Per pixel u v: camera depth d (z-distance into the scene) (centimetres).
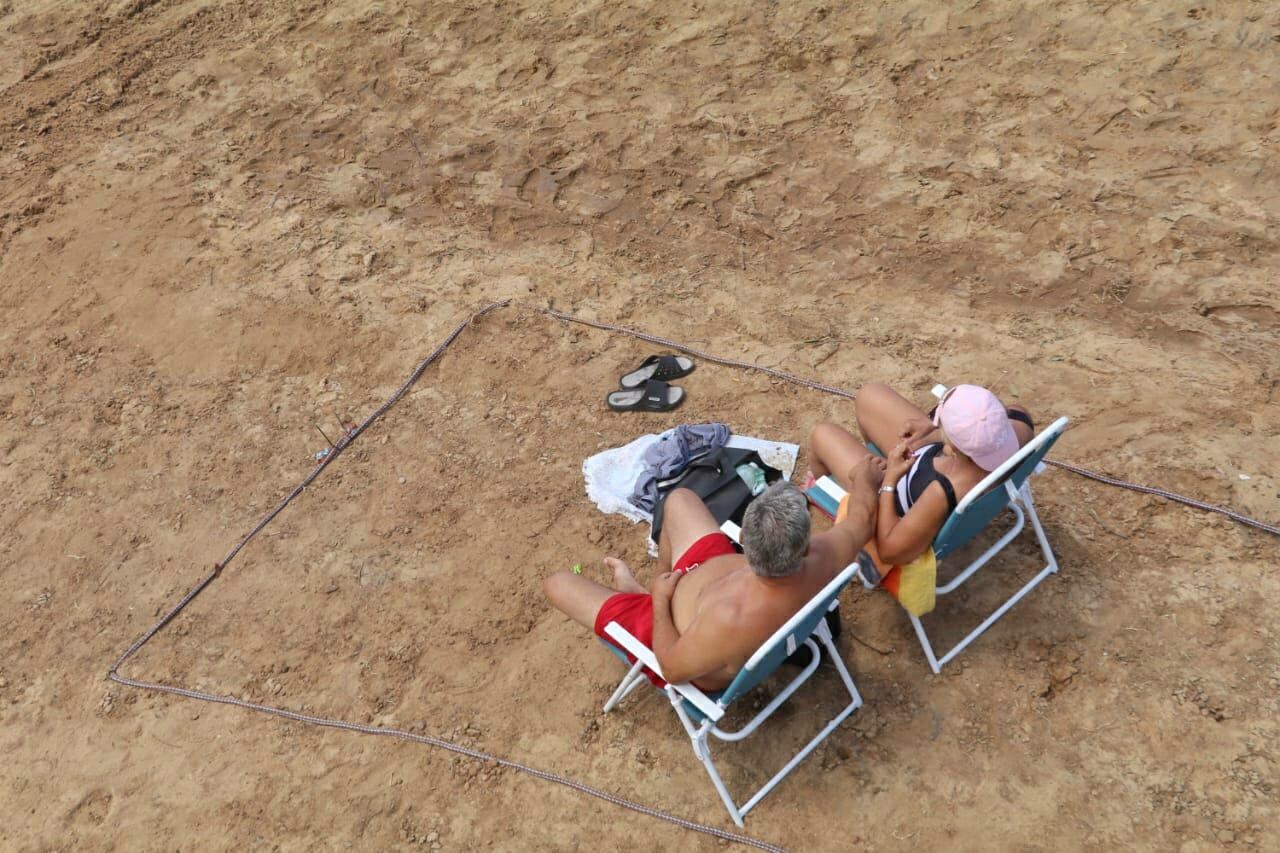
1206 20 726
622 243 680
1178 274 576
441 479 538
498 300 646
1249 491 442
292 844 396
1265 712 368
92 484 572
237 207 765
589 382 579
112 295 702
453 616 468
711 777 370
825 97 755
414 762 414
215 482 560
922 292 602
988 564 435
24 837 416
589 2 895
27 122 893
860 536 360
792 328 591
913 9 797
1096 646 399
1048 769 368
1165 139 659
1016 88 719
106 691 464
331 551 510
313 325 649
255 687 454
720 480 489
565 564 480
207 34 975
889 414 427
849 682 387
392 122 825
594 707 420
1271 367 508
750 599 328
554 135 775
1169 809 350
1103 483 460
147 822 412
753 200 689
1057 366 533
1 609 511
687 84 794
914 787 371
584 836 380
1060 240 613
